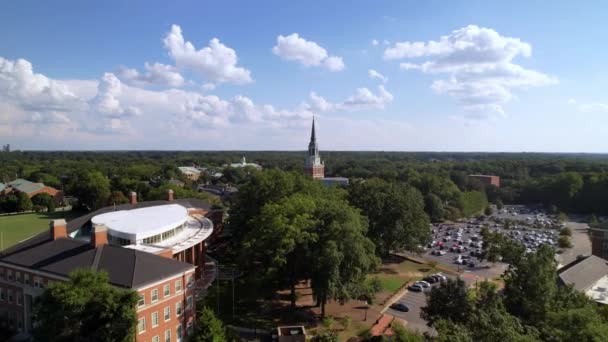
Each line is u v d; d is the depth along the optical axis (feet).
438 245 426.10
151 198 466.70
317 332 205.26
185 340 192.75
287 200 269.44
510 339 128.36
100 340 136.67
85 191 583.99
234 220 328.90
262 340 195.72
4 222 510.58
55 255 194.90
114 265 179.01
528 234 497.05
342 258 211.20
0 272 206.90
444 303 173.78
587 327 130.93
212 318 159.53
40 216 558.15
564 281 230.48
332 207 243.81
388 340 185.47
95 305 135.74
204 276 263.70
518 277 179.63
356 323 217.56
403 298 260.62
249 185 337.11
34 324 189.47
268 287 255.70
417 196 414.21
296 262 220.84
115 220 256.93
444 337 131.03
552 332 139.54
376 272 317.42
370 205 346.33
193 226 294.87
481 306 160.15
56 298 131.44
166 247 226.38
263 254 232.73
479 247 419.13
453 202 613.52
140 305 169.68
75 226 259.19
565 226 553.23
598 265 272.10
